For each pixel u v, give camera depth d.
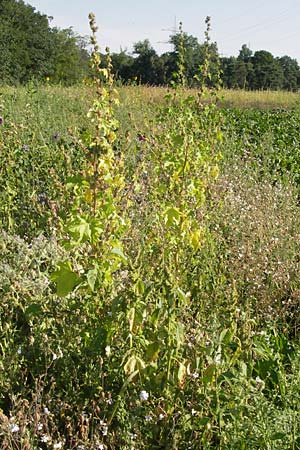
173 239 3.91
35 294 3.84
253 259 4.88
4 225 5.59
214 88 6.27
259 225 5.59
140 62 32.91
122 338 3.25
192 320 3.71
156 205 4.66
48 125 9.15
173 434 2.92
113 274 3.83
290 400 3.13
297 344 4.08
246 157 9.00
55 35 52.44
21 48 48.28
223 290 4.33
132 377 2.98
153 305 3.31
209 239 4.71
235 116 17.61
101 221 3.40
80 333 3.40
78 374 3.33
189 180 4.49
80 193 3.57
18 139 7.38
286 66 65.06
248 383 2.94
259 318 4.36
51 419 2.94
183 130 4.77
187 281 4.12
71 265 3.43
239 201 6.29
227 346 3.31
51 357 3.39
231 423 2.90
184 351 3.29
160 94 17.27
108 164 3.40
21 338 3.62
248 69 49.31
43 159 6.91
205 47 5.54
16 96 14.07
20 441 2.75
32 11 51.38
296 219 6.12
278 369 3.52
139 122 10.59
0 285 3.91
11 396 3.05
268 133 11.19
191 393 3.15
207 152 5.61
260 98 29.56
